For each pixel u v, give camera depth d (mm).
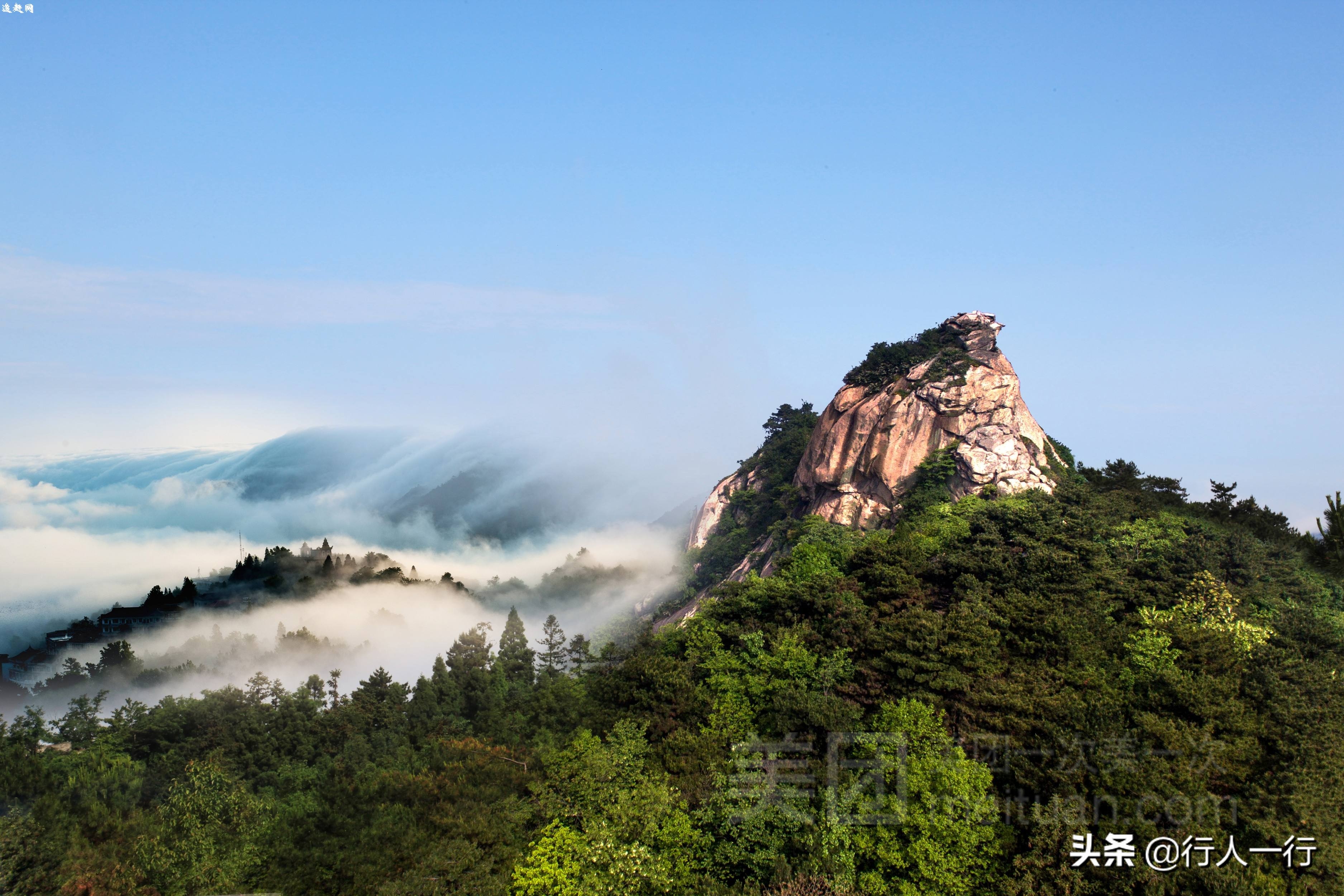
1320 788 61469
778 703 77188
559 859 69938
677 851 70250
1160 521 108688
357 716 126938
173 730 123000
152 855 81438
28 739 123375
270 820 89062
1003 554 93812
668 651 101938
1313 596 99500
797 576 105250
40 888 77188
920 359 150000
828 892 62938
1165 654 74938
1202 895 56094
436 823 77500
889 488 138625
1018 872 61781
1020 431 136625
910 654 77438
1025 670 76438
